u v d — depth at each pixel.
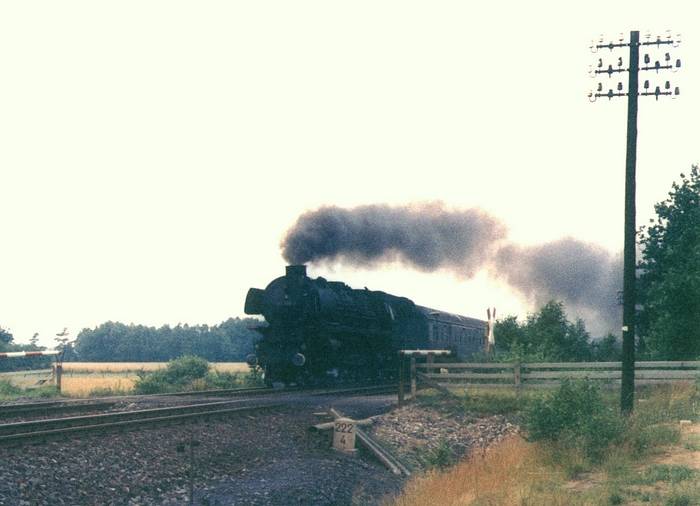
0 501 10.66
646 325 30.06
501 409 21.91
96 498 11.77
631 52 18.95
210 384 34.97
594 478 12.35
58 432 13.82
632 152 19.08
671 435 14.56
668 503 9.77
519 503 10.73
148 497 12.34
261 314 31.31
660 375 21.41
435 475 15.05
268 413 19.67
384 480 15.88
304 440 17.88
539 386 22.56
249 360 30.94
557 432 15.37
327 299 30.64
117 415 17.08
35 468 12.05
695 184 27.72
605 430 14.44
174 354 166.00
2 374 48.53
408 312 36.88
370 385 32.34
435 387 23.67
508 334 34.56
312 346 30.33
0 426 14.37
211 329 172.00
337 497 13.94
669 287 25.52
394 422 20.62
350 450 17.41
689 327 25.31
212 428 16.75
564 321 35.22
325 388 29.64
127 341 167.00
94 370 82.00
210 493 12.88
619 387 21.80
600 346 35.31
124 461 13.41
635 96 18.97
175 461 14.12
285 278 30.77
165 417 16.58
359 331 32.09
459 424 21.05
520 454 14.98
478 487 12.84
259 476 14.35
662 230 28.27
